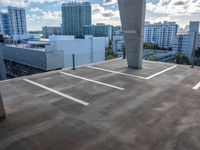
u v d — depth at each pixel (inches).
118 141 159.3
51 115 209.0
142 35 418.0
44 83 331.3
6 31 4192.9
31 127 183.5
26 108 227.8
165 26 3627.0
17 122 193.3
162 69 441.4
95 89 299.1
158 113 212.4
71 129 179.6
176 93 279.1
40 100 253.3
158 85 319.0
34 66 1770.4
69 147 151.9
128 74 394.6
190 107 227.9
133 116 205.8
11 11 4119.1
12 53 2126.0
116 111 219.0
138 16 394.6
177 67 463.5
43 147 151.9
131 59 453.1
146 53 2156.7
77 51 1855.3
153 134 169.2
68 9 4987.7
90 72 413.1
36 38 3900.1
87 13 4936.0
